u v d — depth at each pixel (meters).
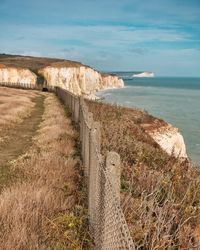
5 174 10.28
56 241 6.19
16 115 25.98
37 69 133.62
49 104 37.97
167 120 58.00
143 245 5.39
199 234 6.03
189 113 69.94
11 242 5.61
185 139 41.22
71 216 6.81
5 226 6.18
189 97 128.00
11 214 6.55
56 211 7.15
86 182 8.67
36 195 7.48
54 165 10.47
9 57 171.50
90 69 165.25
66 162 10.68
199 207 6.93
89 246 6.05
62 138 15.48
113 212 3.84
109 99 102.38
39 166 10.36
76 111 19.67
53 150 13.05
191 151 35.00
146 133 19.00
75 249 5.96
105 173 4.66
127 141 13.14
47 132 17.70
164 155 12.62
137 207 6.49
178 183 8.47
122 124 17.64
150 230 5.73
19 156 13.05
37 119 25.61
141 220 6.01
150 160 11.48
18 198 7.26
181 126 51.66
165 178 8.44
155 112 70.06
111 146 12.03
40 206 7.10
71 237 6.28
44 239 6.04
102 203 4.97
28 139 17.05
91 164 6.66
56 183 8.80
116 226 3.62
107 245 4.33
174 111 73.38
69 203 7.54
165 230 6.04
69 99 29.23
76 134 16.38
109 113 21.70
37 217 6.56
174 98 120.44
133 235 5.56
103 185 4.87
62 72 138.38
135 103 91.19
